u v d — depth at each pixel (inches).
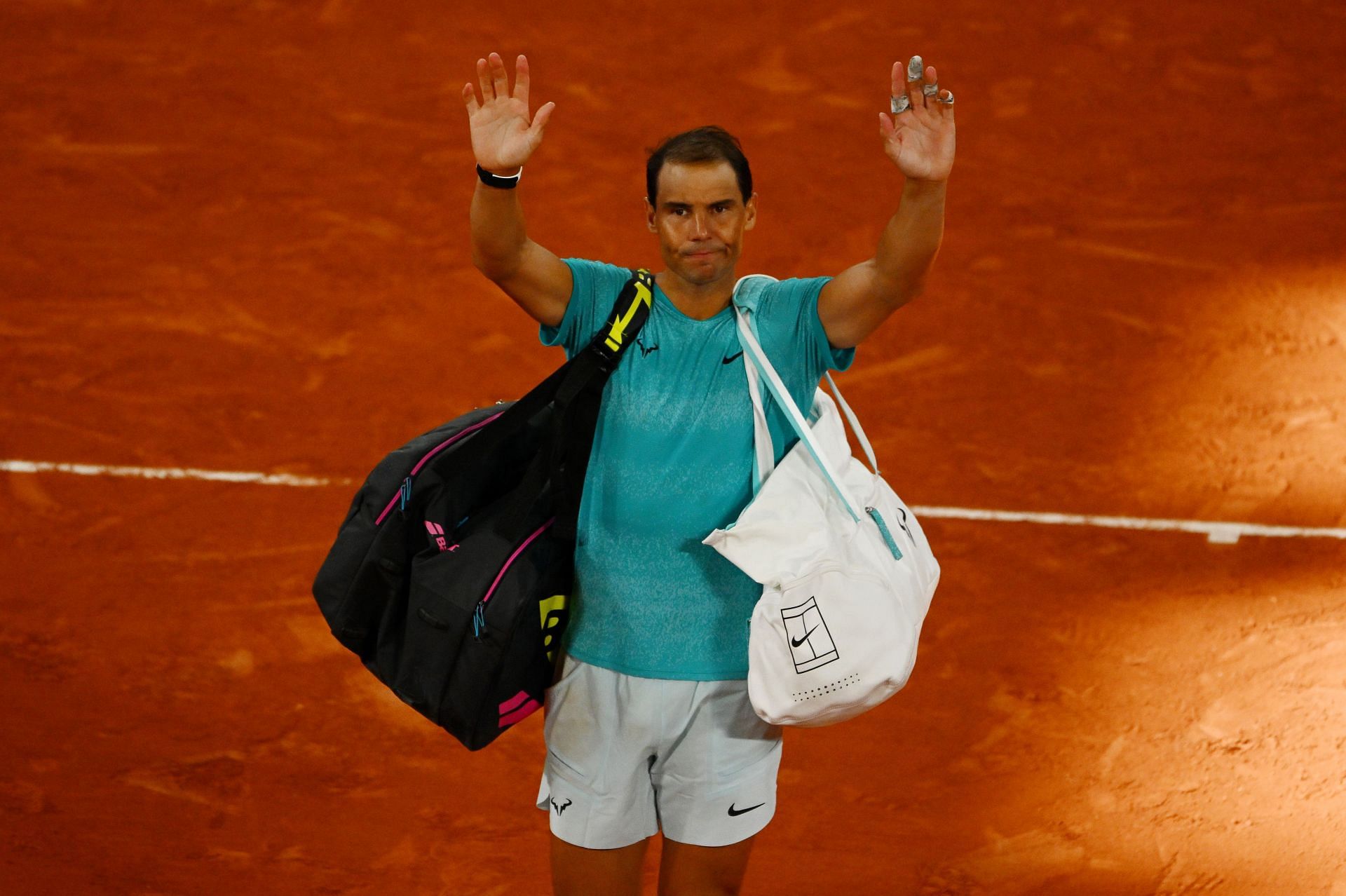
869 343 1193.4
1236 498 1007.6
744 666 498.9
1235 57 1733.5
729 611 493.7
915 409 1106.1
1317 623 869.2
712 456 482.0
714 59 1706.4
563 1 1824.6
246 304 1220.5
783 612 461.4
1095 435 1080.8
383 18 1763.0
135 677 799.7
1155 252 1348.4
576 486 480.7
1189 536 962.7
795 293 485.4
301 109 1567.4
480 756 756.0
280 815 705.6
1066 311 1250.0
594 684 502.0
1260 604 889.5
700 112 1589.6
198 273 1267.2
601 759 508.4
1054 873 677.9
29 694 781.9
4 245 1295.5
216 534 930.1
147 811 703.7
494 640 476.4
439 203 1405.0
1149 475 1032.2
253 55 1669.5
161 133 1507.1
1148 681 815.7
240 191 1407.5
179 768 733.9
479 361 1154.0
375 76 1640.0
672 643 491.2
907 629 467.2
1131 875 675.4
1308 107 1631.4
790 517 471.8
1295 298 1279.5
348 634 506.9
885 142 441.7
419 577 484.7
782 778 741.3
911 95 440.1
